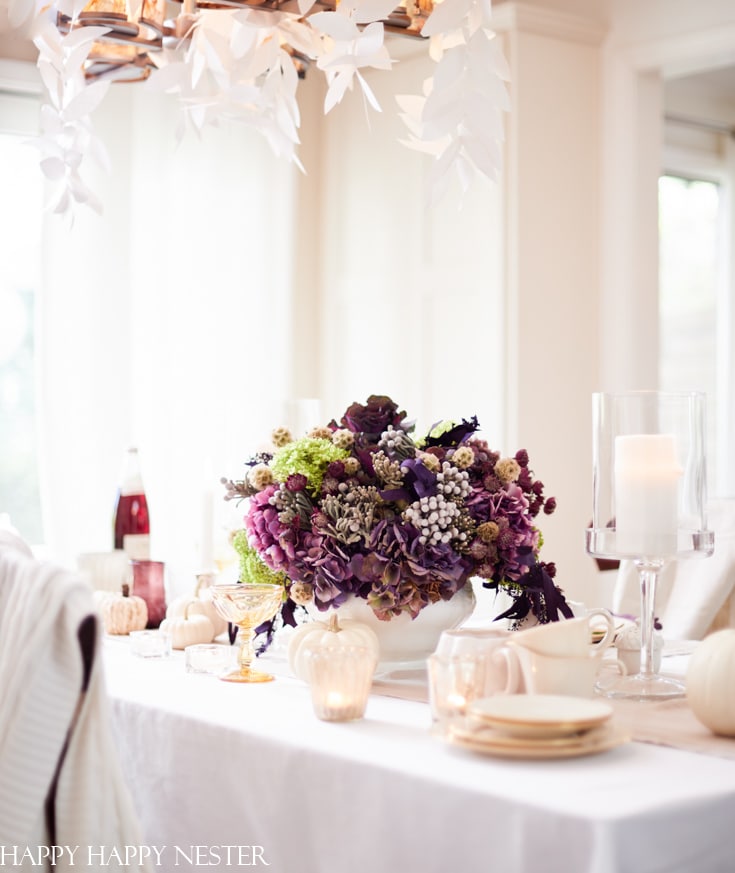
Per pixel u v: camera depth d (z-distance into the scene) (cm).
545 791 119
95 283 376
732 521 262
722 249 468
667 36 373
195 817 153
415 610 174
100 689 140
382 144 414
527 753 129
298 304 432
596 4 391
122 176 382
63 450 369
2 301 378
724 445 463
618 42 386
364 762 131
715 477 463
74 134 227
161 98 390
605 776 125
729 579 257
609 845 110
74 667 136
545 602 183
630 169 384
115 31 219
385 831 129
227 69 210
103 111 380
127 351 382
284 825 141
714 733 145
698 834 117
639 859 112
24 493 383
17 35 367
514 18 367
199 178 398
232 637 211
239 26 214
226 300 404
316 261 437
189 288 395
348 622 177
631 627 187
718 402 465
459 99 182
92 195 231
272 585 184
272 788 142
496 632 155
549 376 381
